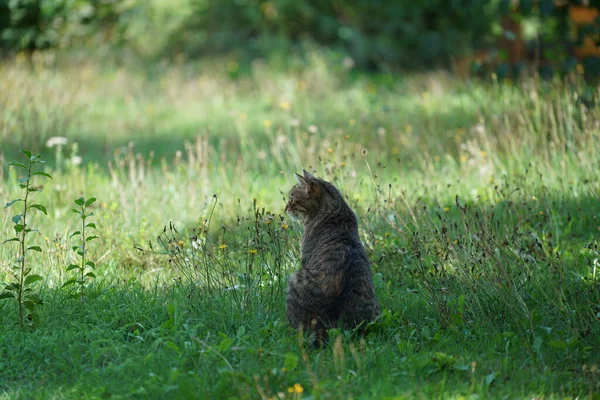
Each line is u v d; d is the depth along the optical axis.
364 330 8.26
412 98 22.42
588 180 13.09
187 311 8.88
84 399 6.94
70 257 10.41
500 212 12.21
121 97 23.53
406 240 10.66
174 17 30.64
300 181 9.16
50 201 13.14
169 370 7.36
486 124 16.91
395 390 7.07
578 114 15.34
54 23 27.75
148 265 10.76
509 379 7.40
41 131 17.31
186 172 14.05
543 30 21.14
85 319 8.67
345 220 8.86
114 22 30.59
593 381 7.34
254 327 8.57
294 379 7.14
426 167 14.57
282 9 31.53
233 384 7.01
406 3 32.50
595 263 9.80
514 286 8.98
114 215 11.90
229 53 29.94
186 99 23.41
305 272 8.35
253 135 18.88
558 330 8.42
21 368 7.62
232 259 10.95
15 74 20.89
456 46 31.44
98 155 17.11
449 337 8.34
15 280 9.71
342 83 26.45
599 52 21.38
